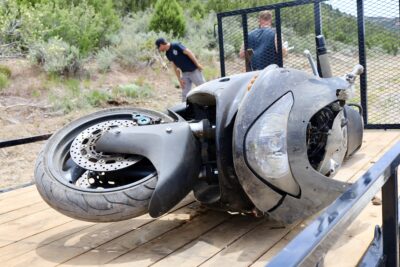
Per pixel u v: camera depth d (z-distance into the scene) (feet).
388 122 22.91
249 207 10.55
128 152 9.93
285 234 10.50
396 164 7.50
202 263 9.25
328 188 9.77
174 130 10.03
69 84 39.32
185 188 9.75
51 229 11.53
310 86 10.11
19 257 9.93
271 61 24.04
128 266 9.23
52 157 10.69
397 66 23.04
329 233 4.93
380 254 8.25
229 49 26.14
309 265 4.51
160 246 10.11
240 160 9.44
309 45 24.11
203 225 11.19
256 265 9.09
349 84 10.49
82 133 11.03
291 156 9.55
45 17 44.78
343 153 11.57
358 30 22.06
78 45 45.60
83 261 9.55
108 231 11.14
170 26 54.65
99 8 53.26
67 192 9.56
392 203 7.66
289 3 23.09
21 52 42.70
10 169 27.50
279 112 9.57
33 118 33.68
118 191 9.41
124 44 47.50
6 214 12.85
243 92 10.12
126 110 11.87
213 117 11.46
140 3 64.69
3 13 42.91
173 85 44.04
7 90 36.68
